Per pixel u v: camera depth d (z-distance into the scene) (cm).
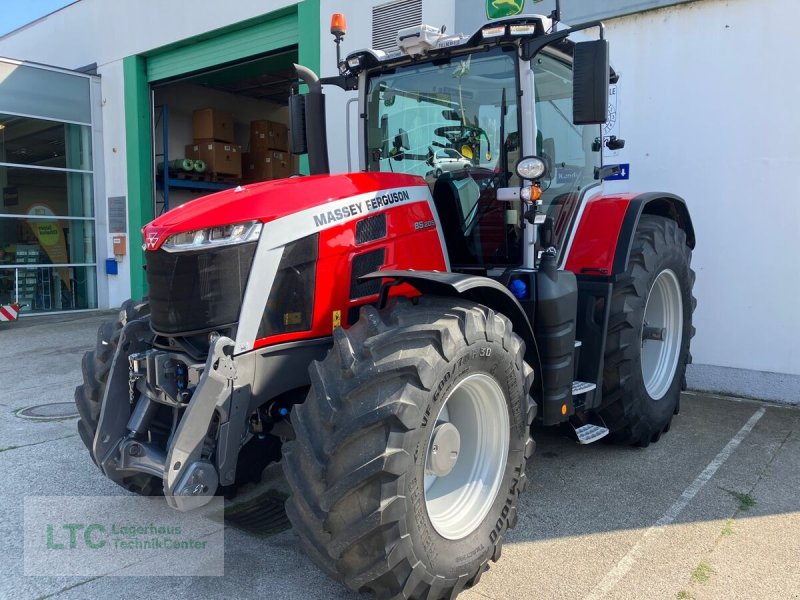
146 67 1066
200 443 245
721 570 267
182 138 1289
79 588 258
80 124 1111
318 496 218
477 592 252
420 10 691
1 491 349
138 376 280
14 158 1052
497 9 625
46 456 400
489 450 268
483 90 328
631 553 281
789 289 504
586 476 364
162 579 264
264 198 271
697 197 540
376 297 299
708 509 322
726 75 520
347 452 215
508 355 260
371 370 220
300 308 275
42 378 621
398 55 342
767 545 287
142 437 286
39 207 1088
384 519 208
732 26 513
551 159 350
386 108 362
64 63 1195
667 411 415
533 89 316
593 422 390
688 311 442
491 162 330
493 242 336
